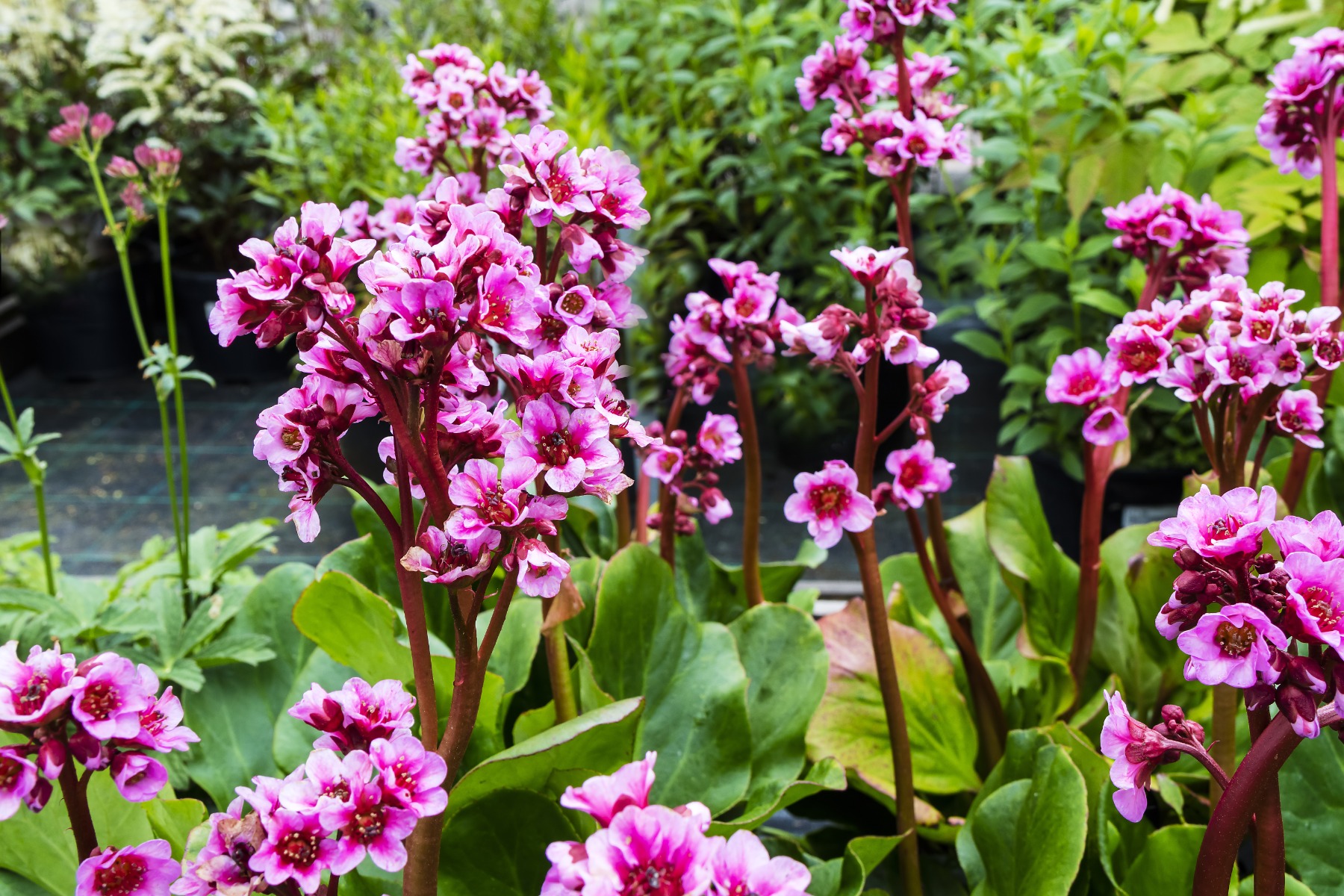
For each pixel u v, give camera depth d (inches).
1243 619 11.8
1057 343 31.3
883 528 39.9
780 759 18.7
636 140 38.5
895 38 18.7
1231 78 31.4
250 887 11.4
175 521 23.6
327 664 19.2
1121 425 17.7
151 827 16.6
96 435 50.5
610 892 10.2
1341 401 22.0
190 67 54.5
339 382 12.1
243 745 19.5
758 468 19.8
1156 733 12.5
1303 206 28.0
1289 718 11.9
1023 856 16.4
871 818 20.5
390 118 37.4
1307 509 21.5
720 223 42.7
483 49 43.0
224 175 55.7
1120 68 28.3
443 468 12.5
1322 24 28.6
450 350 11.9
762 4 38.0
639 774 11.0
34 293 54.6
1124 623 21.5
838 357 16.3
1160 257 18.7
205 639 20.7
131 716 11.7
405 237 13.1
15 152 55.9
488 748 17.2
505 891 15.5
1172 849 16.2
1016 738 17.6
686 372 19.0
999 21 38.8
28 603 21.2
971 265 35.9
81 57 58.0
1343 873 17.1
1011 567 20.6
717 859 10.7
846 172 36.7
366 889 16.3
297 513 12.3
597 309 14.1
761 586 22.2
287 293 11.4
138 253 57.9
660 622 19.0
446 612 20.0
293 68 58.8
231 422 52.0
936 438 42.9
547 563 11.6
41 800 11.6
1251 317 15.1
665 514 20.3
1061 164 31.2
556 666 17.0
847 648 20.2
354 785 11.3
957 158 18.1
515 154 18.9
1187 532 12.2
